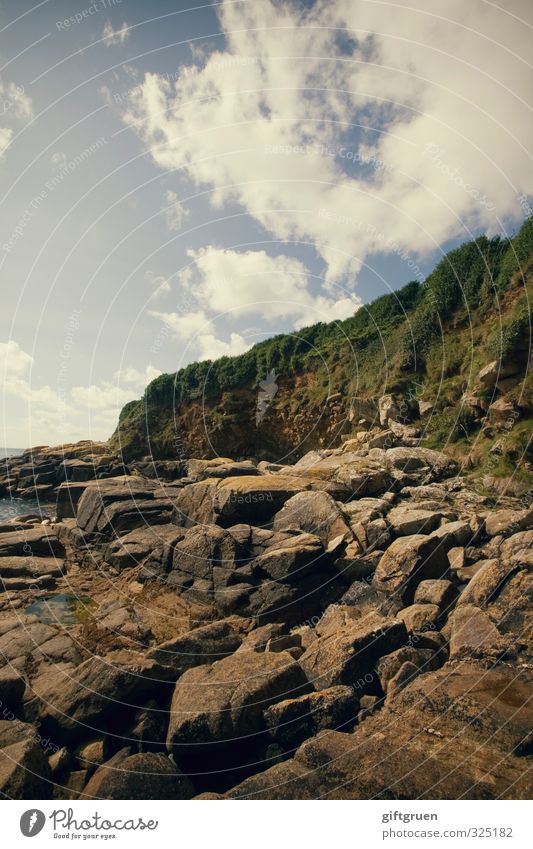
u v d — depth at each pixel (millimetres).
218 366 36281
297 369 31641
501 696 5219
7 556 14359
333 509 11375
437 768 4402
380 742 4824
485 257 20172
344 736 5012
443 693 5379
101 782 4906
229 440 33406
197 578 11062
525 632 6211
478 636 6375
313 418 28094
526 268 17719
